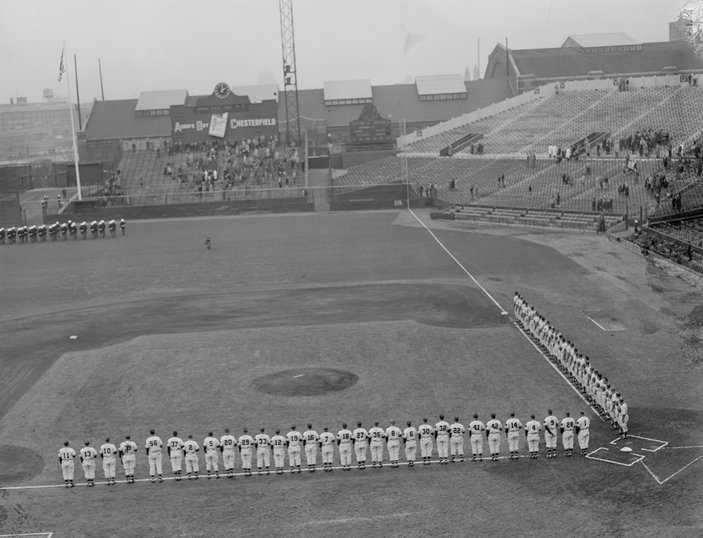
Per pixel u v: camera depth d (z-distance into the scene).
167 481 34.75
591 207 100.06
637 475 33.00
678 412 39.38
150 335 56.62
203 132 148.12
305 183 136.25
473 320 57.47
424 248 88.50
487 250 85.56
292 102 178.62
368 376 46.03
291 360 49.56
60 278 79.94
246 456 35.06
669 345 49.97
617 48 181.12
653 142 110.88
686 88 128.12
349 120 176.25
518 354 49.28
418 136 151.88
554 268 74.69
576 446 36.34
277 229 108.19
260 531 29.67
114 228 108.62
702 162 99.69
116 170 144.62
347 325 57.06
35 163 172.88
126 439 34.97
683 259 73.19
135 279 78.06
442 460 35.38
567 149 119.44
